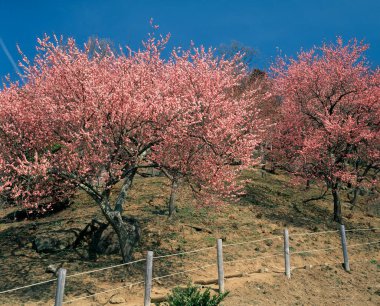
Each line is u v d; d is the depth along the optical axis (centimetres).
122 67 1486
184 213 1994
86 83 1245
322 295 1227
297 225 1983
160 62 1653
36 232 1759
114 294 1109
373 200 2569
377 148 2283
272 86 3144
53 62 1347
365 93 2216
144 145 1375
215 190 1424
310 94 2423
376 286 1320
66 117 1254
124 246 1333
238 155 1392
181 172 1338
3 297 1095
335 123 2116
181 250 1527
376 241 1859
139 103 1223
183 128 1293
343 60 2350
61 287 825
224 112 1470
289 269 1326
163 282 1216
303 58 2541
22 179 1296
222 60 1692
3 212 2328
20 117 1312
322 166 2153
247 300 1103
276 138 2556
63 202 2200
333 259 1570
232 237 1697
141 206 2123
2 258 1448
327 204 2561
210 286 1188
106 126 1262
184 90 1493
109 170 1274
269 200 2445
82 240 1547
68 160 1252
